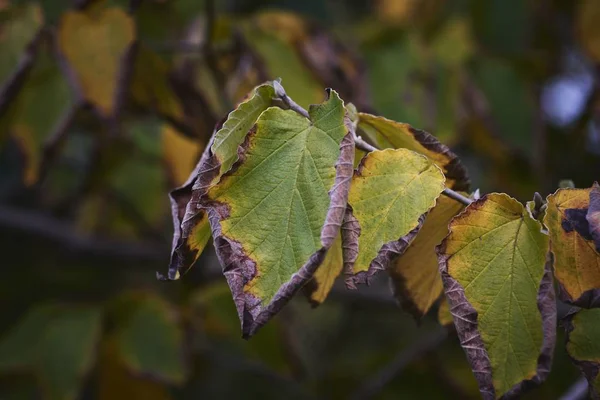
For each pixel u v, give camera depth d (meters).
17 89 1.14
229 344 1.75
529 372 0.88
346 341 2.13
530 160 1.43
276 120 0.88
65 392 1.33
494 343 0.88
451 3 1.65
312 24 1.28
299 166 0.87
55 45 1.15
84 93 1.14
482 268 0.89
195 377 1.72
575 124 1.76
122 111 1.20
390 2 1.68
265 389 1.84
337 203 0.86
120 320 1.39
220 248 0.86
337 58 1.27
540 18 1.67
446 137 1.37
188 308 1.47
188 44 1.24
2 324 1.77
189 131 1.19
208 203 0.87
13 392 1.47
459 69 1.43
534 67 1.57
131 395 1.40
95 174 1.57
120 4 1.20
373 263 0.87
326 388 1.81
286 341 1.50
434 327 2.00
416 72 1.38
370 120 0.93
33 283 1.82
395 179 0.88
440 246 0.89
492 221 0.89
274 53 1.22
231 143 0.89
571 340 0.89
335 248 0.93
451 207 0.93
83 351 1.35
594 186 0.89
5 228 1.79
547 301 0.88
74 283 1.83
